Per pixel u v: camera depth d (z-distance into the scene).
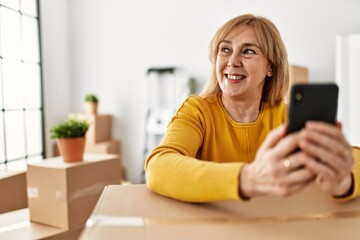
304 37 2.78
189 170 0.54
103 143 3.06
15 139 2.58
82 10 3.36
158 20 3.16
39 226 1.46
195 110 0.86
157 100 3.19
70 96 3.39
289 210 0.52
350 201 0.56
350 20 2.66
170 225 0.46
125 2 3.23
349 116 2.44
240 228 0.45
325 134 0.40
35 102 2.85
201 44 3.05
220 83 0.88
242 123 0.88
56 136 1.54
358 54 2.39
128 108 3.28
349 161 0.43
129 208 0.52
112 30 3.29
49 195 1.46
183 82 3.11
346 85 2.44
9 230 1.40
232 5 2.96
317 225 0.46
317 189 0.61
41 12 2.91
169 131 0.80
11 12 2.52
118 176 1.71
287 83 0.93
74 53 3.38
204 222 0.47
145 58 3.21
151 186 0.60
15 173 1.45
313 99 0.45
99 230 0.44
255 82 0.85
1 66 2.42
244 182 0.47
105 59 3.33
